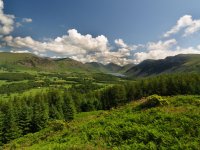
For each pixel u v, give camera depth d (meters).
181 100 34.16
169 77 134.12
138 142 23.44
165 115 28.02
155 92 131.50
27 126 83.62
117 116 33.09
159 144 22.39
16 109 92.44
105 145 23.97
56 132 35.56
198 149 20.45
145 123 27.61
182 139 22.52
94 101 144.75
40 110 89.38
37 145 29.67
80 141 25.86
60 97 130.00
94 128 29.34
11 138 73.94
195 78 126.56
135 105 36.84
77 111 138.88
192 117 26.45
